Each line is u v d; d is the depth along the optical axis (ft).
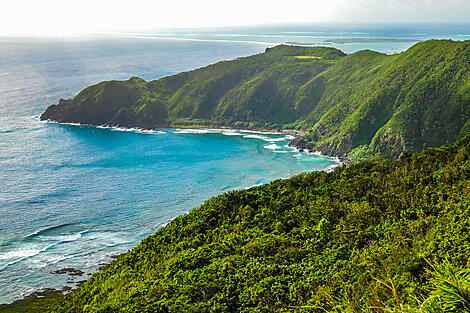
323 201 198.70
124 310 124.26
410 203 179.83
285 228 182.70
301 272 133.49
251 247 159.43
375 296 23.13
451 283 19.58
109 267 197.57
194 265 156.56
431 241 125.49
